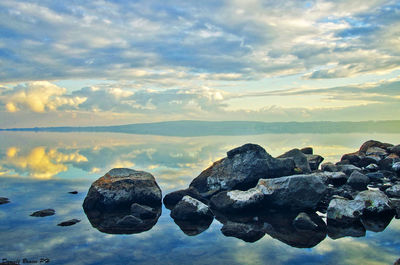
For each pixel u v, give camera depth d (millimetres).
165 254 9438
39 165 27234
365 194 13234
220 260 9016
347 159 26578
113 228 11844
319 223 12352
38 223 12258
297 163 20984
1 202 15117
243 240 10594
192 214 13109
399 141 55406
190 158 32094
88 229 11672
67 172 23609
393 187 16422
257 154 18438
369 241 10297
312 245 10062
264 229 11727
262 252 9555
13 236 10812
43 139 71750
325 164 23406
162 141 61594
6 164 27875
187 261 8953
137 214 13484
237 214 13875
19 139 72062
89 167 26031
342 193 16516
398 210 13391
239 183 17609
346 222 12055
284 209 14578
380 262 8758
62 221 12602
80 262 8852
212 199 15266
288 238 10719
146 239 10703
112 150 41312
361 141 55438
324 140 58469
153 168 25547
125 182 15328
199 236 11008
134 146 47781
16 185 19141
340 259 8984
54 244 10156
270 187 15211
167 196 15992
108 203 14453
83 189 18172
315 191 14523
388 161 23750
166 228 11906
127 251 9656
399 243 10086
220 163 19031
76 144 53656
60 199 15984
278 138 68562
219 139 67250
